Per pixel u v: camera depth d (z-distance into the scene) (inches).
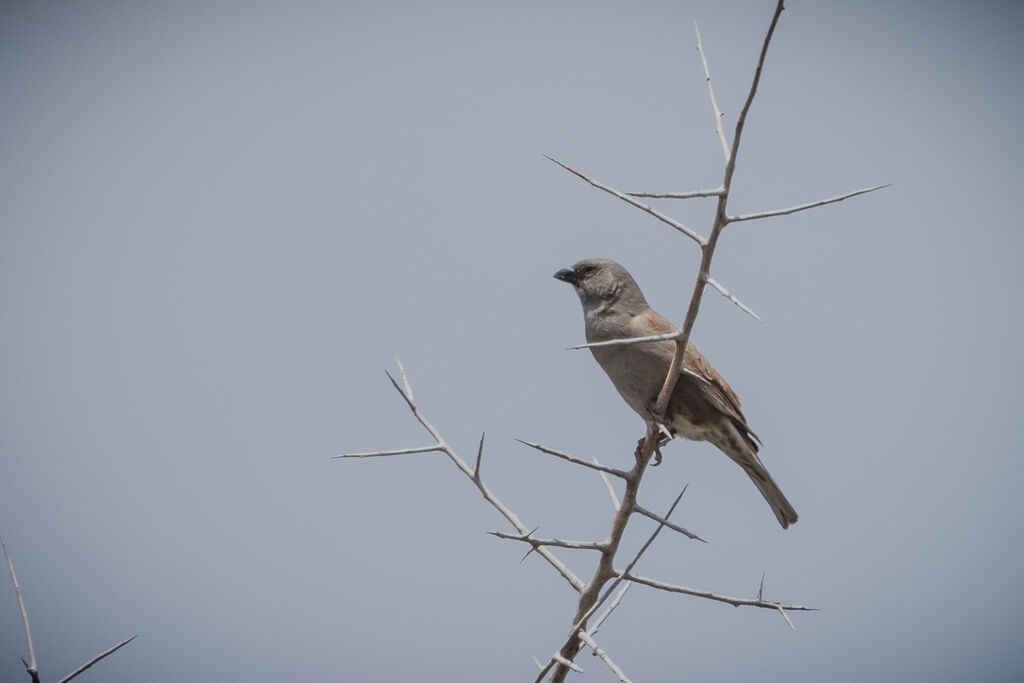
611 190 309.9
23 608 283.7
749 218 314.3
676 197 304.7
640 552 335.3
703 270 324.8
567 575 370.0
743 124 299.9
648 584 333.4
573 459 344.5
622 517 354.9
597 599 363.9
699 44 323.3
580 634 327.9
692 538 333.7
